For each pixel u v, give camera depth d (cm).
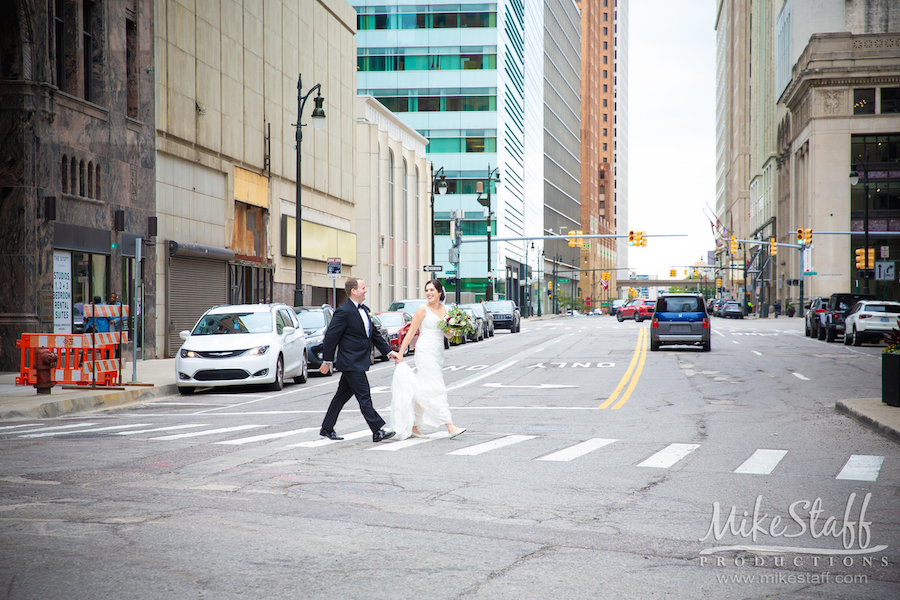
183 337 1923
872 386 1883
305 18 4288
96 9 2533
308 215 4338
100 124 2505
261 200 3734
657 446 1070
